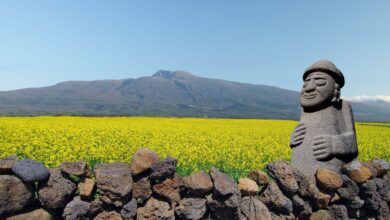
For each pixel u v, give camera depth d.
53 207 5.56
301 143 8.66
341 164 8.23
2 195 5.21
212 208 6.08
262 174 6.79
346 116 8.80
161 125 32.53
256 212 6.31
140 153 6.14
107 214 5.76
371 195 7.50
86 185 5.85
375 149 20.53
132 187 6.00
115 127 27.56
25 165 5.47
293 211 6.77
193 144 18.94
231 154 15.62
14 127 23.20
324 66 8.76
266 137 24.55
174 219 5.93
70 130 23.23
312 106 8.73
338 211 7.19
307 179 6.94
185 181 6.17
